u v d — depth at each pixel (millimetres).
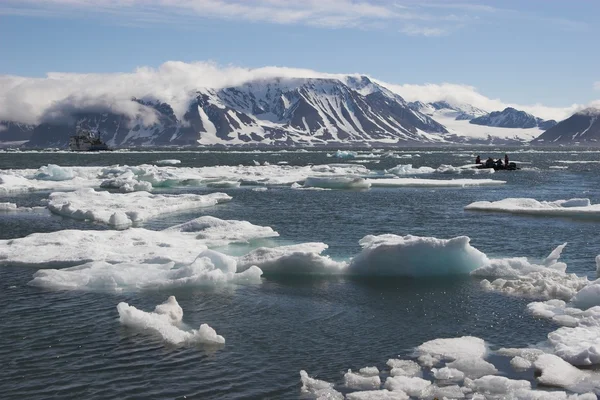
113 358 11836
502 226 27906
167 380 10906
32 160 113438
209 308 15086
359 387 10641
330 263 18391
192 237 23750
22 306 14961
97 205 34031
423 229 27344
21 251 20453
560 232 26078
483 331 13477
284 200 39906
